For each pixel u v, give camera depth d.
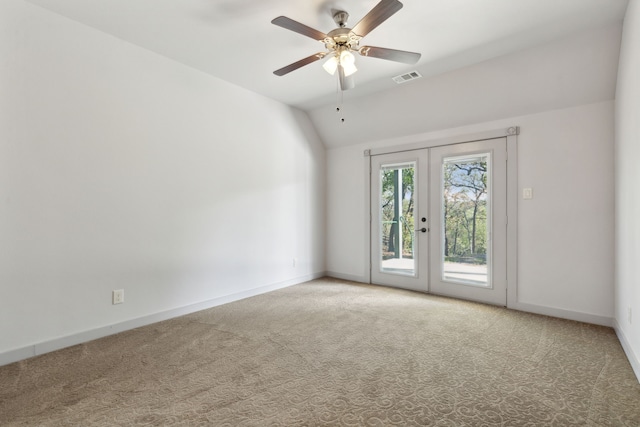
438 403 1.80
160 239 3.14
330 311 3.44
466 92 3.53
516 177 3.48
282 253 4.46
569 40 2.76
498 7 2.35
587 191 3.08
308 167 4.88
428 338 2.71
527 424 1.62
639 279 2.08
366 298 3.93
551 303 3.29
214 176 3.62
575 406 1.76
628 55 2.35
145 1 2.31
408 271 4.38
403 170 4.41
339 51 2.46
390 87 3.88
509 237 3.54
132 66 2.92
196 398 1.85
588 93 3.02
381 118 4.33
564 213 3.21
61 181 2.51
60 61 2.49
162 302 3.16
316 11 2.44
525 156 3.42
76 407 1.76
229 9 2.41
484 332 2.85
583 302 3.12
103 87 2.73
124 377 2.08
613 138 2.95
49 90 2.44
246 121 3.97
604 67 2.81
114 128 2.80
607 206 2.98
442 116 3.89
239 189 3.89
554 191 3.26
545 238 3.32
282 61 3.26
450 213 4.01
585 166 3.09
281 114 4.44
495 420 1.65
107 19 2.55
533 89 3.21
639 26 2.01
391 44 2.87
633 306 2.24
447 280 4.02
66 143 2.53
